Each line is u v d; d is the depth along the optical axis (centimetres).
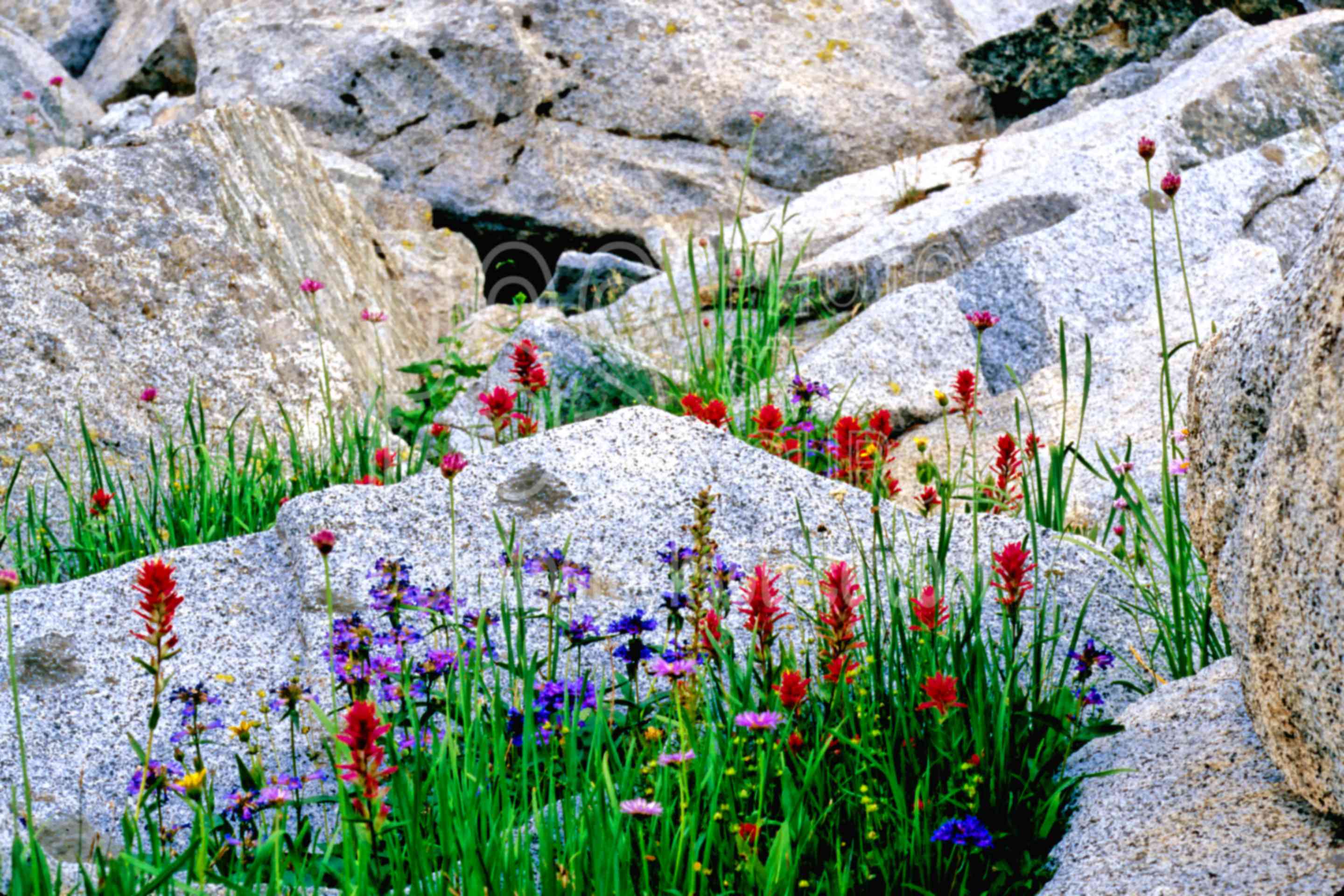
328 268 764
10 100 1373
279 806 264
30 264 622
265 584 414
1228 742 289
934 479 554
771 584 334
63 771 345
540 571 400
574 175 1088
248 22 1191
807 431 539
